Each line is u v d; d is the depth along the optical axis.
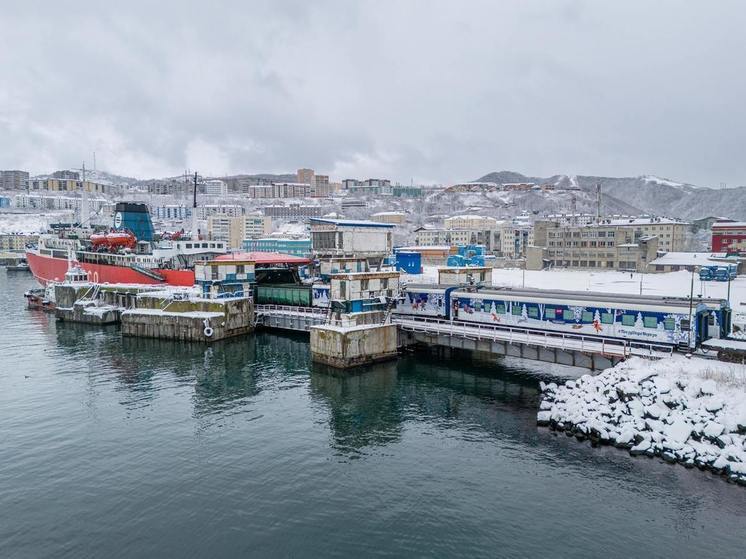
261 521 31.20
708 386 38.75
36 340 82.25
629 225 191.50
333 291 66.06
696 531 29.28
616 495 32.97
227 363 66.81
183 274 107.31
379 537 29.58
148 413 48.81
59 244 147.00
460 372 61.16
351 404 50.84
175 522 31.17
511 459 38.38
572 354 52.94
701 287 103.81
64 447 41.41
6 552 28.55
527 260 183.25
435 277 126.56
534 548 28.45
